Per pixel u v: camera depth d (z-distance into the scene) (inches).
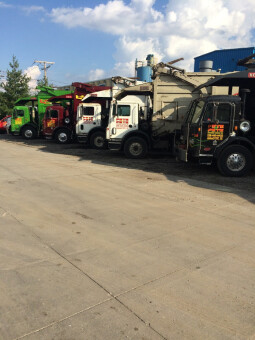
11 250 144.8
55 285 115.2
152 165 414.3
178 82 454.6
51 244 152.7
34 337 88.4
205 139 337.4
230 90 398.3
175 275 124.9
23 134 848.3
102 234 167.2
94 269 128.3
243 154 335.6
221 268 131.8
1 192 251.0
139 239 161.3
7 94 1253.1
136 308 102.6
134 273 125.8
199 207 221.8
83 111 601.9
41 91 833.5
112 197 244.5
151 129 478.0
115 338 88.8
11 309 100.5
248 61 411.5
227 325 95.5
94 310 100.9
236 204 231.3
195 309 102.9
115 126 473.4
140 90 470.0
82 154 528.1
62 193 253.0
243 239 164.1
